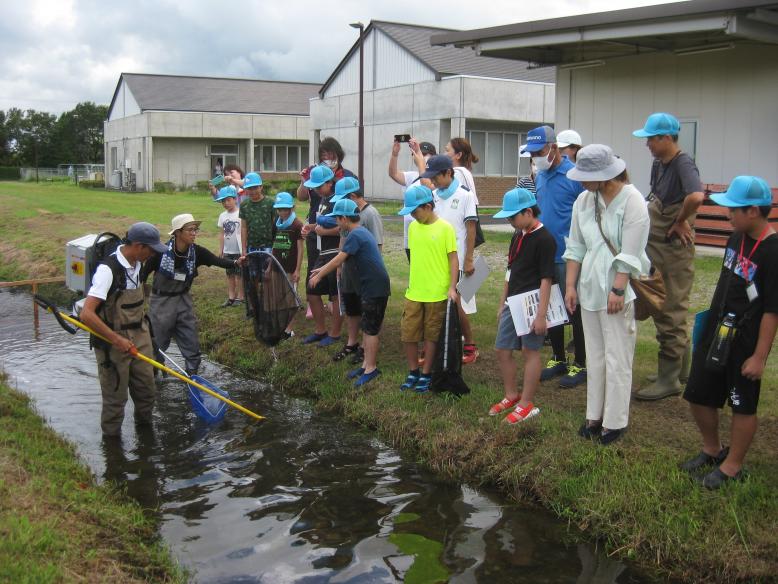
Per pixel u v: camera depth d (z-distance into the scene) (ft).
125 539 14.29
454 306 20.07
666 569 13.62
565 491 15.72
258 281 25.46
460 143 23.12
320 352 25.57
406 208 20.25
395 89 92.58
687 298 18.93
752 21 35.65
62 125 269.44
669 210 18.49
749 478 14.37
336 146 25.94
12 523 12.95
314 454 19.49
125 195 112.78
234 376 26.48
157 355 24.54
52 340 31.73
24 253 53.01
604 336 16.26
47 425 21.02
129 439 20.57
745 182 13.37
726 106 42.19
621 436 16.90
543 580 13.62
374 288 22.04
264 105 142.00
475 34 46.42
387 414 20.62
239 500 16.97
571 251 16.92
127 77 143.33
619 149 47.73
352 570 14.03
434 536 15.25
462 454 18.03
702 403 14.75
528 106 89.20
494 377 21.89
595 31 40.83
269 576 13.82
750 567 12.69
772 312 13.23
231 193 31.35
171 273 23.93
